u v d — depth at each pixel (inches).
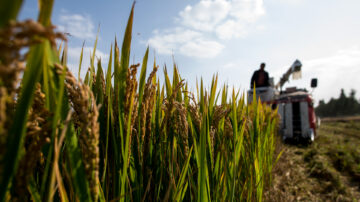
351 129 772.6
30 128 18.1
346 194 143.1
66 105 20.9
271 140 138.9
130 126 32.7
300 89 465.4
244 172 70.7
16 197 18.5
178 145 47.8
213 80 53.3
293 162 219.0
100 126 32.9
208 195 42.4
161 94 51.6
